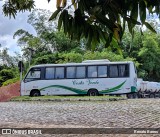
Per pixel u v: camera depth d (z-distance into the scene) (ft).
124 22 7.27
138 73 143.74
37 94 90.27
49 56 128.06
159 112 44.01
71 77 88.48
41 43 143.33
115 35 7.48
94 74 87.35
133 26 7.24
